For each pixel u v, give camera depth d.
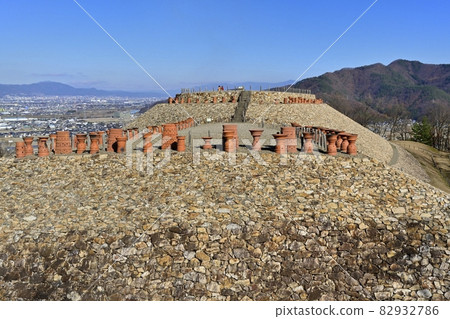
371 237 15.17
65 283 14.16
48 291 14.00
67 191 18.36
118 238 15.14
